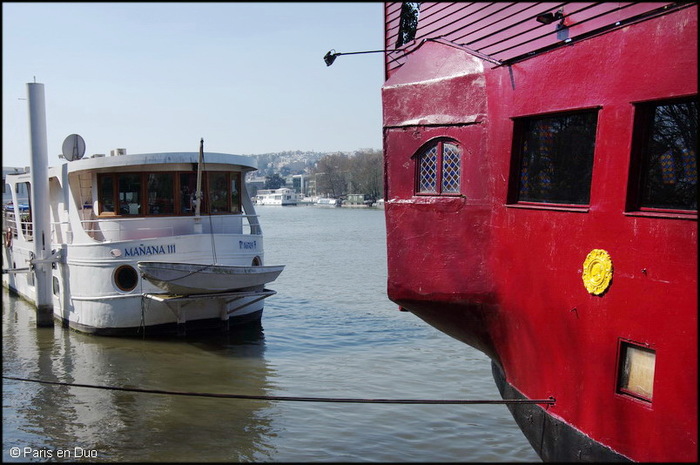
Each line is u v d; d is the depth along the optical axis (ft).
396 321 67.46
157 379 46.50
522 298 26.25
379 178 533.14
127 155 58.34
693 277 19.29
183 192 61.21
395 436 35.50
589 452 23.11
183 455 33.14
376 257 138.31
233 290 57.06
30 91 63.52
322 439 35.22
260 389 44.21
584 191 23.59
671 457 20.03
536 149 25.67
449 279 29.37
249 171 66.33
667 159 20.54
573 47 23.29
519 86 25.80
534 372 26.58
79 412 39.55
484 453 33.06
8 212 92.43
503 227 26.99
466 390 43.62
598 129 22.36
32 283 79.25
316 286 94.53
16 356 52.70
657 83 20.22
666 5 19.83
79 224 60.08
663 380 20.17
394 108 31.94
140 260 56.75
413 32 36.35
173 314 58.18
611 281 21.93
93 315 58.59
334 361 51.42
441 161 29.96
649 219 20.59
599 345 22.53
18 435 35.73
